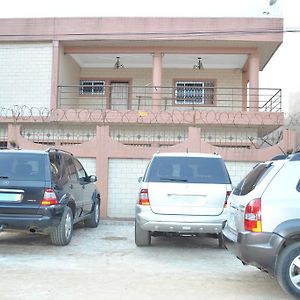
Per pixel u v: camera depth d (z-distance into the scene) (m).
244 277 6.88
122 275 6.88
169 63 20.22
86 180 11.04
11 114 17.56
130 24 17.45
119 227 12.09
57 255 8.28
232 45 17.91
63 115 17.05
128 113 16.91
